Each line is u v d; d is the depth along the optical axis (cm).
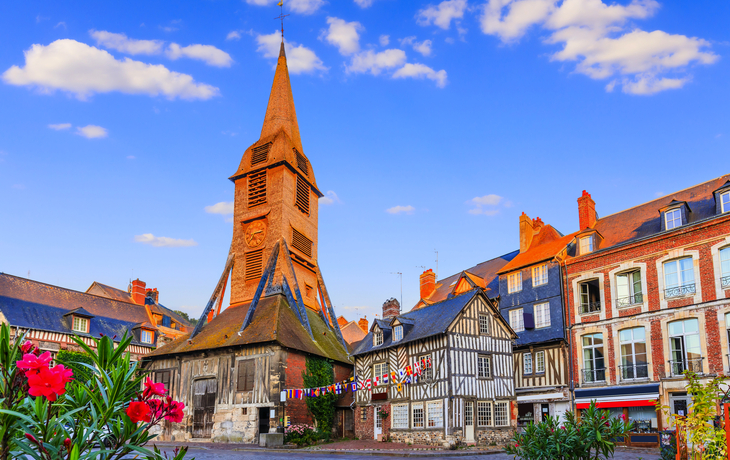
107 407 449
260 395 2492
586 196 2594
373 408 2475
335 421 2739
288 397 2467
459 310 2211
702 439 808
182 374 2828
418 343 2286
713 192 2031
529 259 2683
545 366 2427
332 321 3491
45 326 3031
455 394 2089
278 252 3328
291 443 2355
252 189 3584
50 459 437
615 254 2264
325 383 2717
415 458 1742
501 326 2356
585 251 2441
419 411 2208
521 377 2519
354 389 2616
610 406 2136
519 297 2655
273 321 2734
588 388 2230
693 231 2008
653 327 2072
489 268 3266
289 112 3938
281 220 3391
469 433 2089
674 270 2059
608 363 2195
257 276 3347
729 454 700
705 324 1920
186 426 2705
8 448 429
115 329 3516
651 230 2253
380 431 2417
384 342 2528
